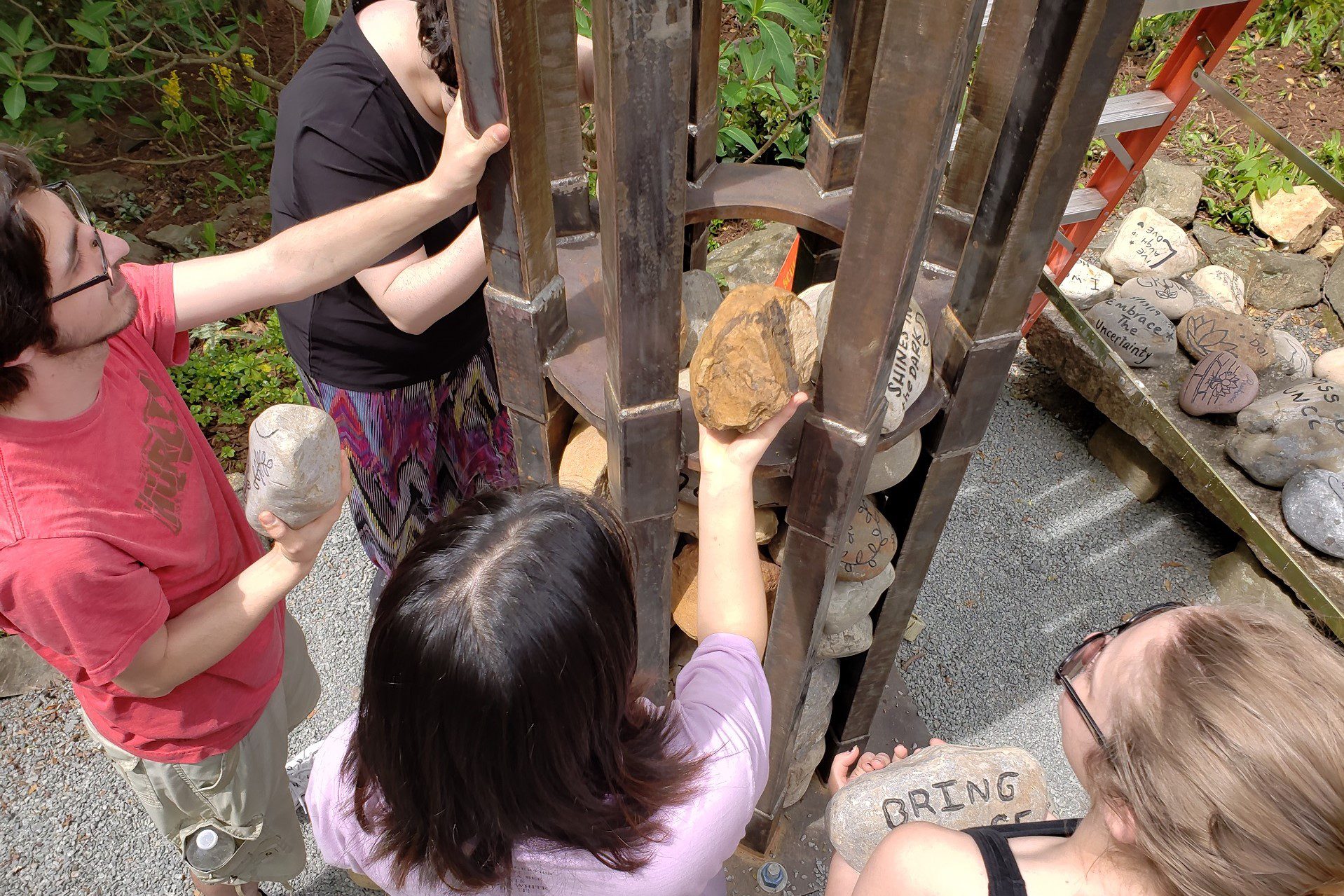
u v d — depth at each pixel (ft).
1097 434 9.96
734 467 3.45
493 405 6.97
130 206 11.56
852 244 2.97
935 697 7.96
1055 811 7.29
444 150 3.37
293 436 3.55
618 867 2.66
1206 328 9.75
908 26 2.43
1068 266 9.96
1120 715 2.69
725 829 2.93
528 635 2.23
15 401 3.29
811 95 10.87
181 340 4.45
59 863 6.66
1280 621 2.66
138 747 4.60
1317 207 11.30
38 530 3.40
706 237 5.72
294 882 6.65
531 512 2.43
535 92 3.11
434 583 2.31
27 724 7.32
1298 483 8.29
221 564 4.48
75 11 11.92
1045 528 9.28
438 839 2.60
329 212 4.90
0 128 11.32
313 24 7.11
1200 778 2.40
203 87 13.07
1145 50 13.46
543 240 3.62
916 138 2.60
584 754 2.46
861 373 3.32
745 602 3.44
